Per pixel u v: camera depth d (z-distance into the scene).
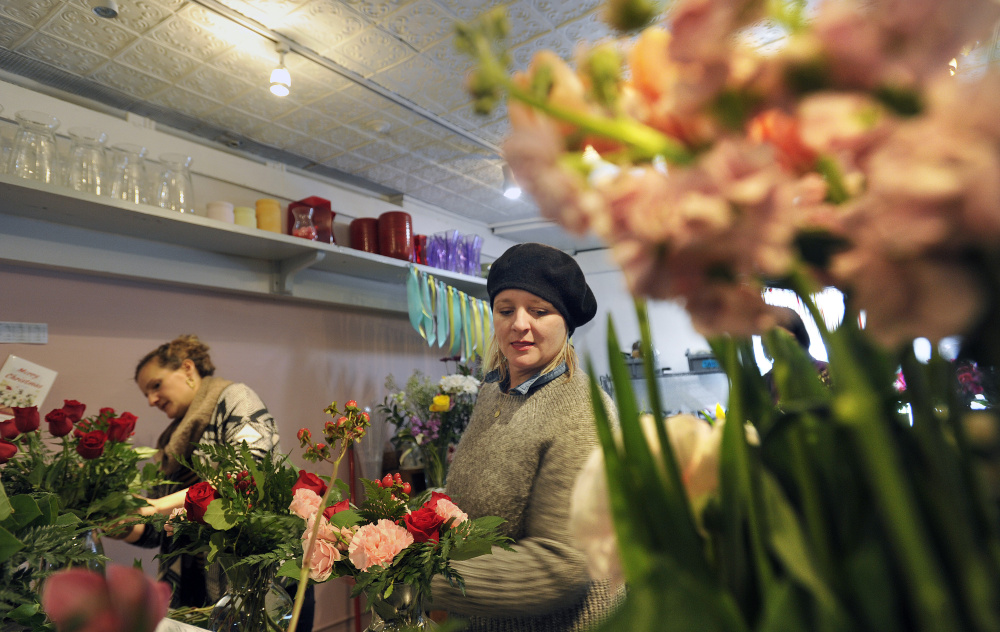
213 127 2.68
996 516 0.21
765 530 0.23
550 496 0.94
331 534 0.88
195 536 0.97
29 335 2.12
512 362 1.14
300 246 2.61
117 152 2.10
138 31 1.96
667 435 0.25
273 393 2.93
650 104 0.20
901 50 0.15
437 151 3.02
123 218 2.12
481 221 4.32
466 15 1.98
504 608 0.83
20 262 2.07
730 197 0.16
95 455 1.17
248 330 2.86
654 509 0.24
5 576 0.73
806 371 0.28
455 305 3.26
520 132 0.19
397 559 0.82
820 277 0.20
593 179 0.19
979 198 0.14
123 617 0.26
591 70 0.20
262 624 0.90
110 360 2.34
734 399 0.25
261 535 0.91
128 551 2.26
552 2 1.94
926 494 0.21
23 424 1.26
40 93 2.14
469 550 0.81
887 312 0.16
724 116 0.18
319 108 2.54
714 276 0.17
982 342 0.20
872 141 0.16
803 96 0.17
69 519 0.91
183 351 2.02
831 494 0.23
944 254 0.16
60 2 1.79
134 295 2.45
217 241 2.49
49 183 1.85
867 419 0.20
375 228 3.15
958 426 0.22
